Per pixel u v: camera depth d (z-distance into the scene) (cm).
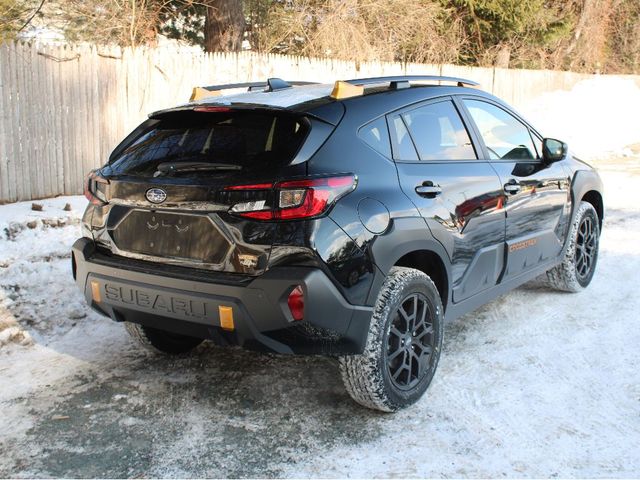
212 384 404
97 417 362
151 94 1016
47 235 694
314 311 312
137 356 448
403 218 352
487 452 323
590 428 344
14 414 365
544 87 2200
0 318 496
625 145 1811
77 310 525
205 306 326
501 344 459
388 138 370
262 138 338
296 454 324
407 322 360
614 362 425
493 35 2230
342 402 379
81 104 923
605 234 791
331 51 1570
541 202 485
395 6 1716
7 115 833
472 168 420
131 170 365
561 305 539
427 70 1669
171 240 343
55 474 308
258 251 315
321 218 315
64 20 1397
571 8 2539
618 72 2922
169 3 1552
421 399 379
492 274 438
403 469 310
